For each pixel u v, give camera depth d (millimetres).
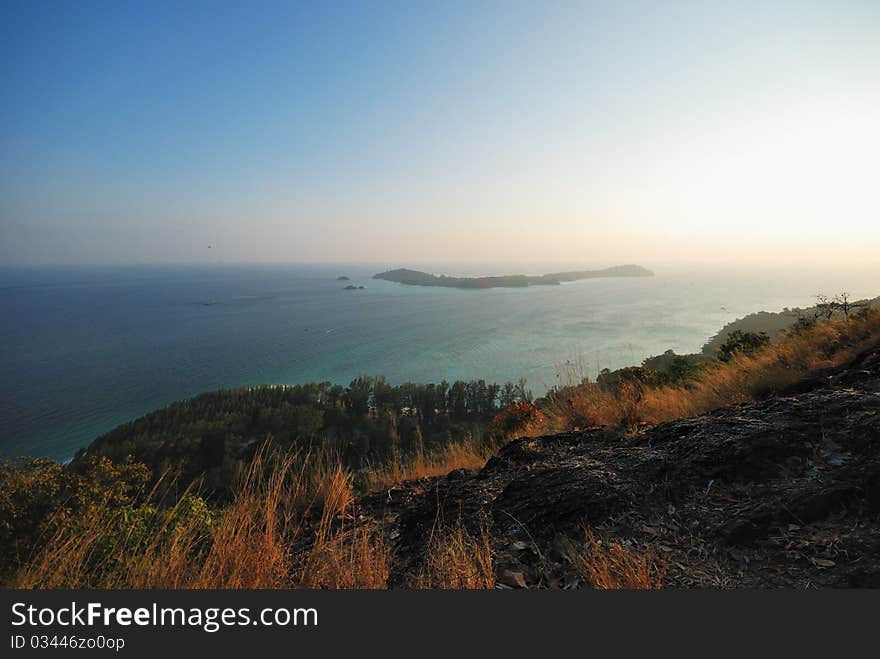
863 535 2006
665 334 158125
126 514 2893
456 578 2172
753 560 2061
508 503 2955
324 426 65188
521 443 4309
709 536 2252
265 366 147750
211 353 167875
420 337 191375
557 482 2996
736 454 2748
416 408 79812
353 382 91812
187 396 113812
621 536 2385
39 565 2486
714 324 181125
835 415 2930
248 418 63062
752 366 6434
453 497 3303
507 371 120688
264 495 3260
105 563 2512
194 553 2766
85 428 90000
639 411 5801
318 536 2838
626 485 2762
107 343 188625
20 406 106438
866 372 4148
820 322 8461
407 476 4812
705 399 5715
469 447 6164
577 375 7957
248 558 2412
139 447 52750
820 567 1928
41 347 182000
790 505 2260
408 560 2645
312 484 3893
